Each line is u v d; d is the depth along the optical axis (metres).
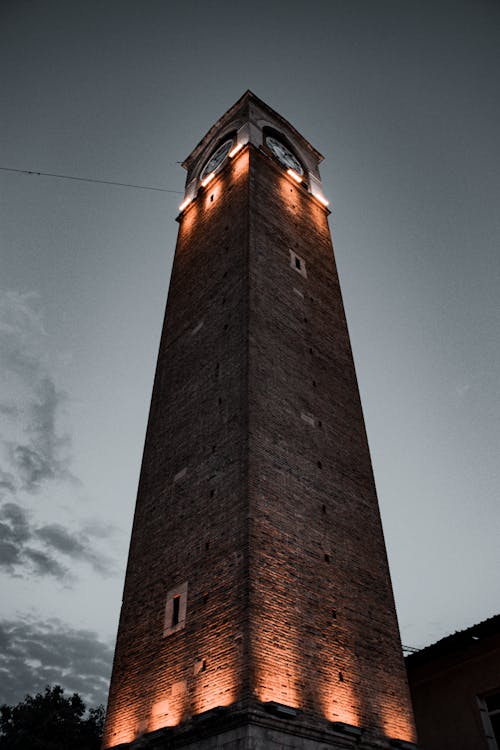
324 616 22.39
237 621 20.12
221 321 31.05
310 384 29.88
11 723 52.44
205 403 28.42
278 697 19.03
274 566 21.75
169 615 23.27
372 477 29.72
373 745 20.98
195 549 23.83
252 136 42.03
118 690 23.72
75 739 51.59
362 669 22.52
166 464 28.67
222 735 18.36
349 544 25.69
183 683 20.94
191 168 48.53
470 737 24.44
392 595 26.17
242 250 33.00
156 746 20.58
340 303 37.09
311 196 42.78
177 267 39.28
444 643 25.98
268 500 23.31
